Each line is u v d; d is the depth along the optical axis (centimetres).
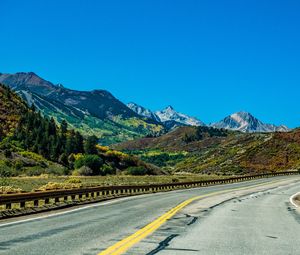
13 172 7600
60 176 7550
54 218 1756
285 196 3800
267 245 1138
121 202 2877
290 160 13325
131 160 11169
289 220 1839
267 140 15425
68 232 1307
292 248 1101
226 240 1203
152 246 1056
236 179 7481
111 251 970
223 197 3494
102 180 6906
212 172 14650
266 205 2731
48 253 941
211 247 1073
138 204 2672
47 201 2312
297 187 5512
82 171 8800
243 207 2514
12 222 1584
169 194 3978
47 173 8338
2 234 1252
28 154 9225
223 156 16925
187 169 17425
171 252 980
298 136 14800
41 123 11256
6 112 11269
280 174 9631
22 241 1118
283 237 1301
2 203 1794
